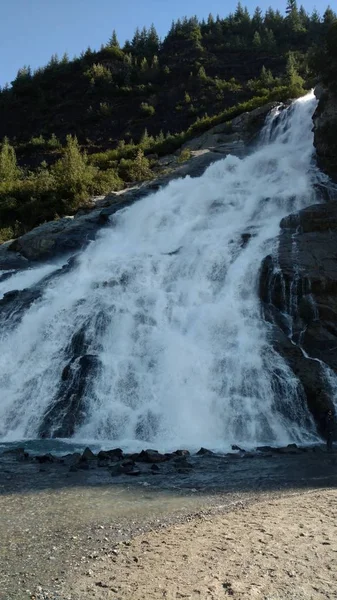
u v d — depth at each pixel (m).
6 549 7.47
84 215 35.97
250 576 6.38
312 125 38.34
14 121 98.62
